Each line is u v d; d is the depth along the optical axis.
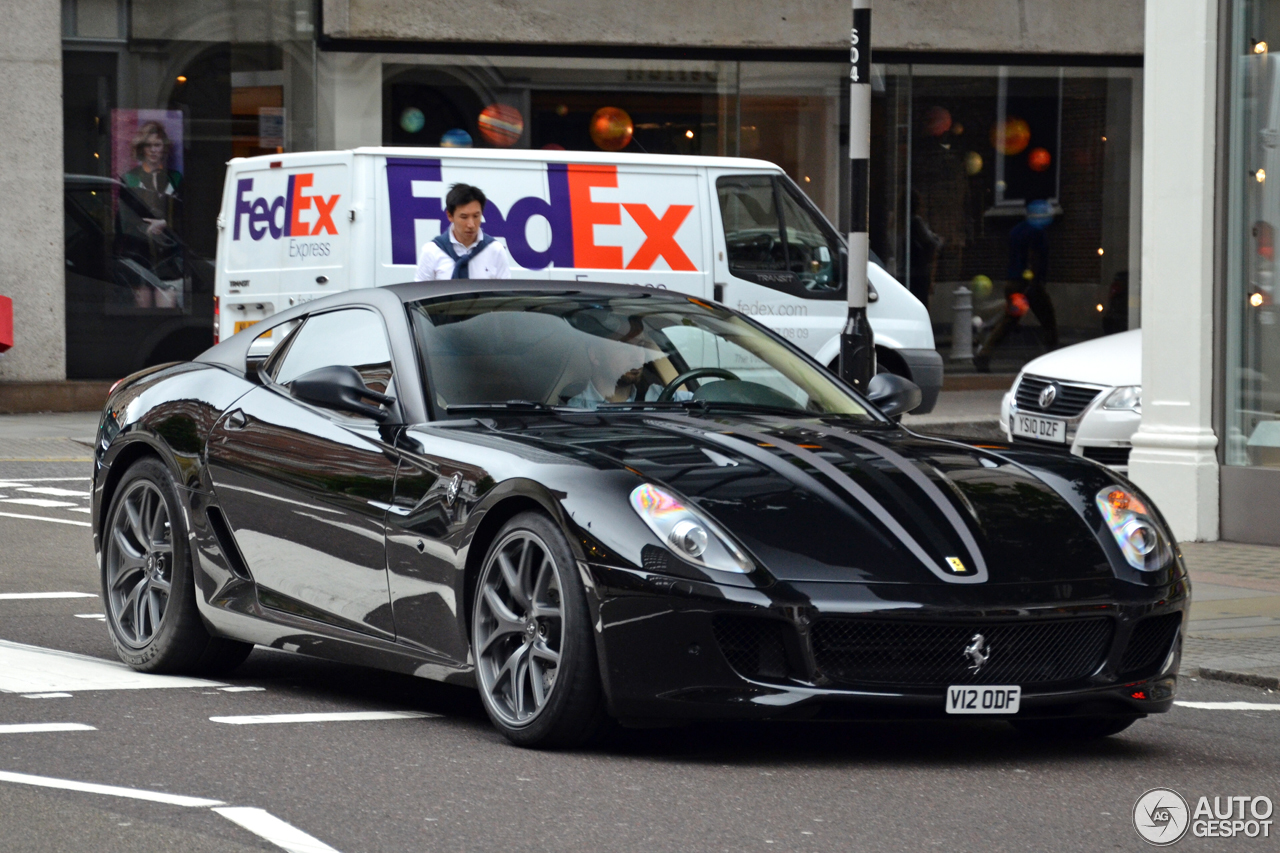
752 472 12.53
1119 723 13.37
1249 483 25.31
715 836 10.26
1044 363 31.05
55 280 45.12
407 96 47.91
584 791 11.28
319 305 15.65
